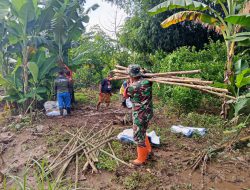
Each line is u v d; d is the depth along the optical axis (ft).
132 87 16.80
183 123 25.71
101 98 32.81
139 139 17.22
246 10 24.13
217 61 34.73
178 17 27.78
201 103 30.09
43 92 32.04
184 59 35.01
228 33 26.00
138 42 49.78
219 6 40.63
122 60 51.06
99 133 22.56
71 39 35.12
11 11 29.81
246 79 22.31
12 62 33.47
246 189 15.14
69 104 30.45
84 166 17.22
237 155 19.03
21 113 31.24
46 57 34.12
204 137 22.21
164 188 15.16
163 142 21.22
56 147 20.80
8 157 20.86
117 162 17.76
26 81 31.37
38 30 32.40
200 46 46.85
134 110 17.13
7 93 31.09
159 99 36.65
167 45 46.26
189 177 16.42
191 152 19.60
